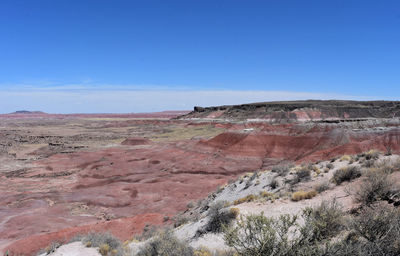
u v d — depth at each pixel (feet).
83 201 138.51
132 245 45.91
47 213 120.47
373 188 26.18
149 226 87.04
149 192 148.87
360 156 55.16
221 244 30.19
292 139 222.28
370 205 24.68
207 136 353.31
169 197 140.15
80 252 41.45
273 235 15.14
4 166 228.22
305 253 14.58
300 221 27.84
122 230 88.43
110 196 144.05
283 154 209.97
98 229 89.56
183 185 158.61
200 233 36.86
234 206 43.65
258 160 207.41
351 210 25.99
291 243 15.99
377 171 35.68
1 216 116.98
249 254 15.33
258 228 15.98
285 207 36.09
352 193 32.42
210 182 164.04
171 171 197.47
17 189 162.91
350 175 40.04
